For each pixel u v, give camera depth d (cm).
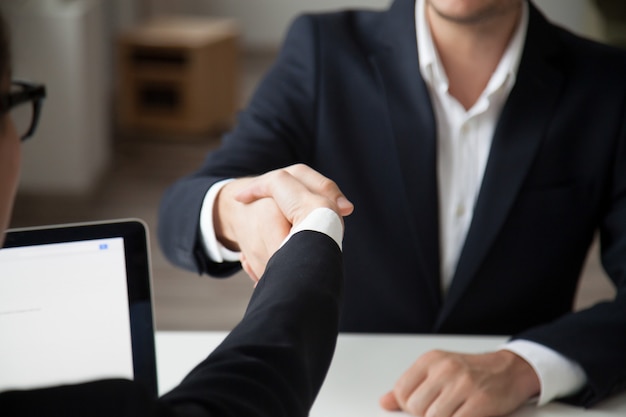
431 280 150
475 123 150
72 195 427
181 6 736
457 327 151
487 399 112
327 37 156
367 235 151
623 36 480
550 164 149
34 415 56
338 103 153
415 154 149
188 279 355
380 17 160
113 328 93
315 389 65
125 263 93
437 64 147
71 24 410
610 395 123
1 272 89
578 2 686
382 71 152
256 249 104
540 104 148
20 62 413
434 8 139
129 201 423
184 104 534
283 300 68
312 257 74
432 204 149
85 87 427
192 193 124
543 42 149
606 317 126
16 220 394
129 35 530
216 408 58
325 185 95
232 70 564
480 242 146
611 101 149
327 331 68
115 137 522
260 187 99
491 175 146
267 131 151
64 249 91
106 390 58
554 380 117
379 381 122
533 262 151
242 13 750
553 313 156
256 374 61
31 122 73
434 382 114
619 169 150
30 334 90
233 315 326
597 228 159
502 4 135
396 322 154
